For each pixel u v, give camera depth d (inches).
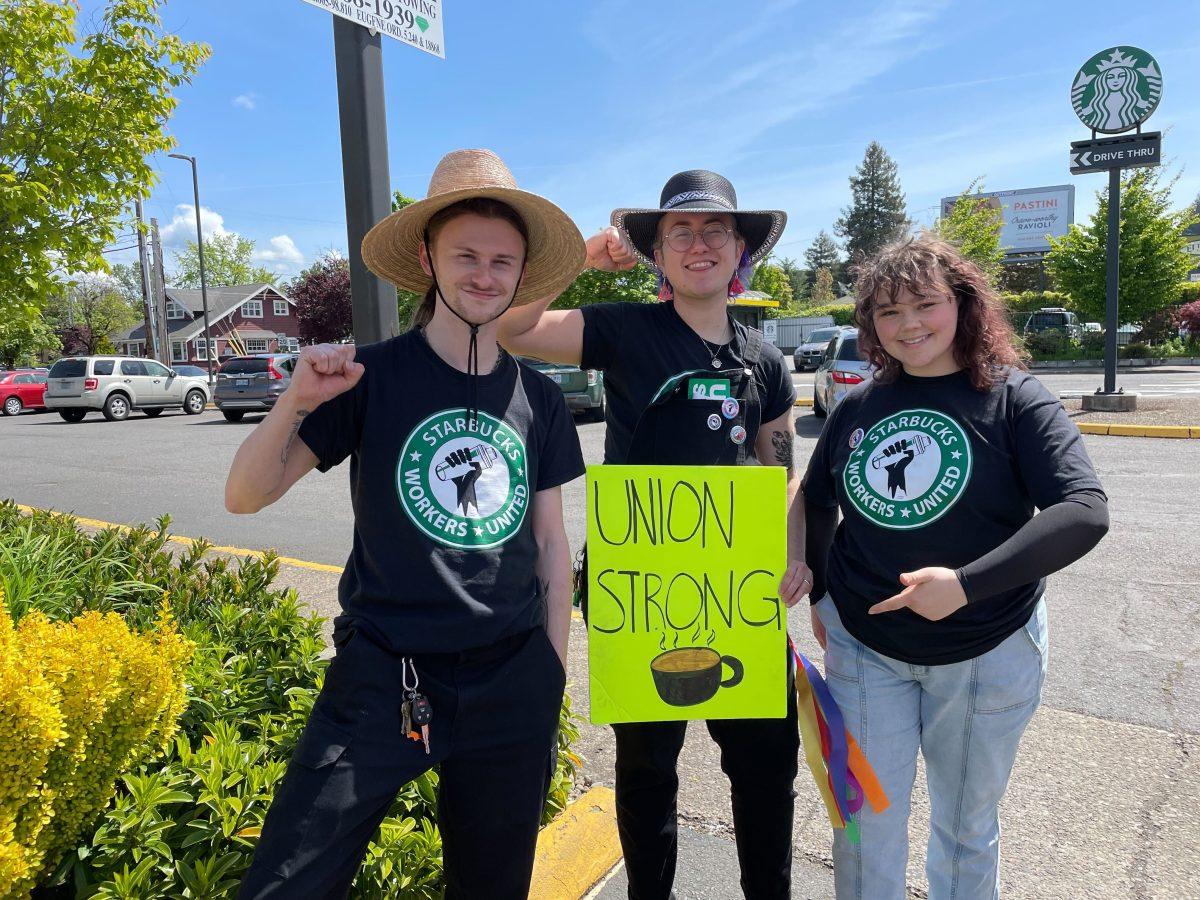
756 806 82.4
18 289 173.3
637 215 84.3
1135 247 859.4
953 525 67.8
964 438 68.1
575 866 96.4
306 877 52.8
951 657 68.4
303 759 56.1
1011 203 1775.3
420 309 70.9
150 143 174.9
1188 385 681.0
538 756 63.9
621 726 82.1
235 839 75.1
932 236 70.7
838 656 76.1
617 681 77.4
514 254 65.7
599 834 102.0
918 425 70.4
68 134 164.2
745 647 78.7
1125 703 133.3
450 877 64.7
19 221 163.9
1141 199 850.8
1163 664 147.9
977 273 68.6
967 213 1087.0
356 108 96.0
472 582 60.0
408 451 60.4
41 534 137.0
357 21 93.4
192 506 322.0
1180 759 116.2
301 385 55.2
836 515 83.4
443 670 59.9
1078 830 101.0
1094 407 486.0
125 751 73.0
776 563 78.6
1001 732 70.0
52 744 64.3
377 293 98.9
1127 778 111.8
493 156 66.9
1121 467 334.3
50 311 1727.4
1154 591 186.5
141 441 566.3
